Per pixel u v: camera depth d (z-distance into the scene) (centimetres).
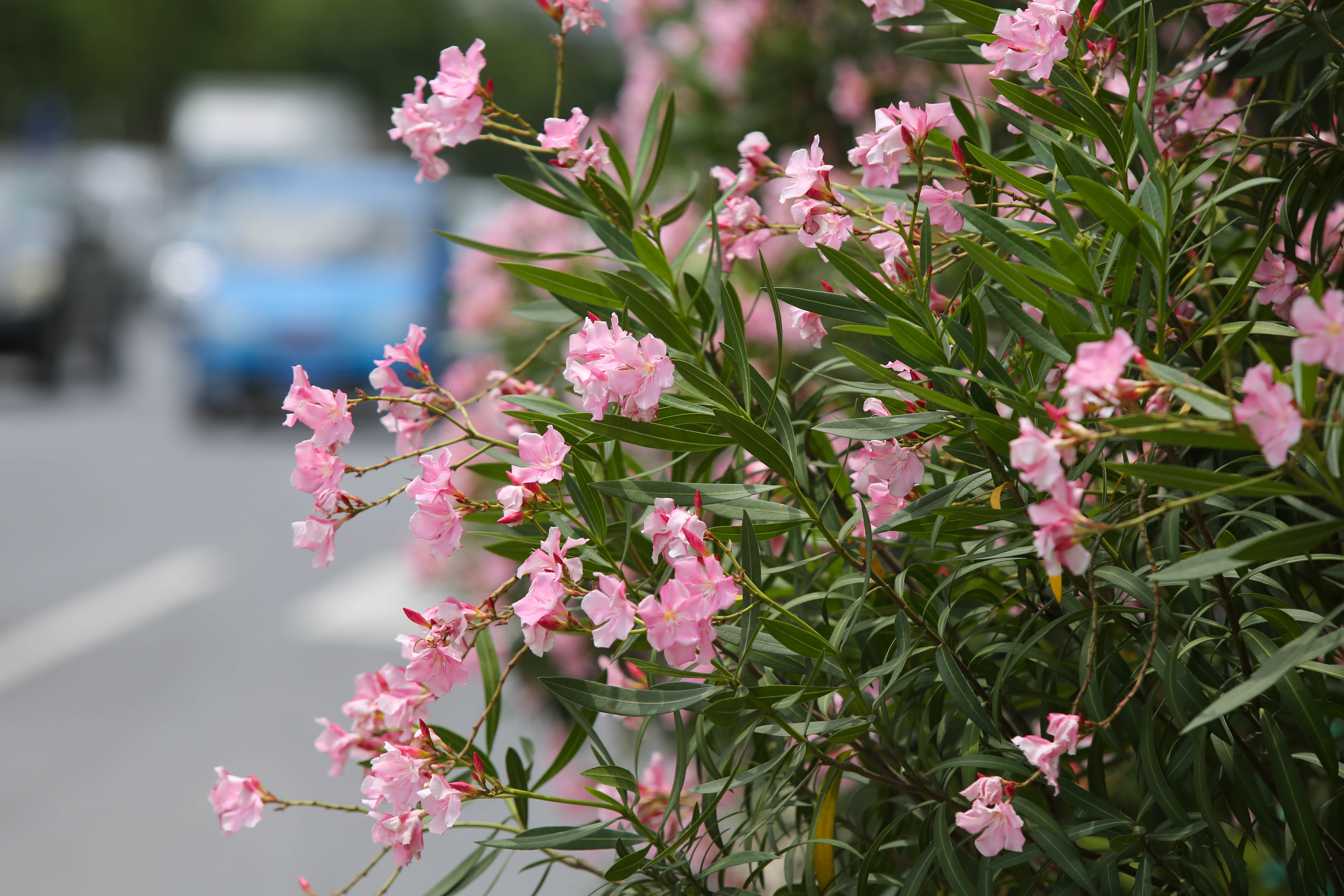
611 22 472
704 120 429
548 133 216
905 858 211
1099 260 194
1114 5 211
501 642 385
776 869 250
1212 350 204
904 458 198
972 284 199
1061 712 205
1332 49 207
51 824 515
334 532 200
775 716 196
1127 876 225
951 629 205
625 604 191
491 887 211
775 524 198
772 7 418
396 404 212
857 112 402
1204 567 177
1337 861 198
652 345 195
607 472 213
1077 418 176
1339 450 174
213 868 480
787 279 358
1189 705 191
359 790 545
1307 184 207
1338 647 178
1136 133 192
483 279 455
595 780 201
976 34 215
